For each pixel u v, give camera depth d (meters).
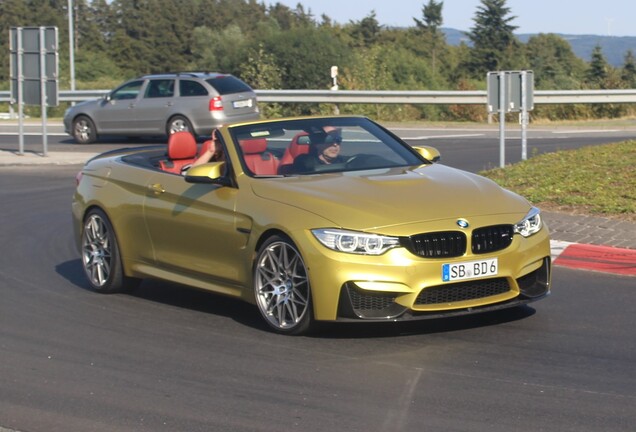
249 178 7.40
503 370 6.10
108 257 8.64
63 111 35.88
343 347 6.67
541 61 67.56
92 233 8.78
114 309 8.09
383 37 75.06
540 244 6.96
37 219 12.95
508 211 6.90
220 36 52.97
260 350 6.68
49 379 6.22
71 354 6.77
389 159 7.91
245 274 7.23
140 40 74.19
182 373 6.25
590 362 6.24
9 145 23.08
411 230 6.49
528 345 6.63
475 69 67.38
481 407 5.45
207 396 5.78
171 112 22.84
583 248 9.73
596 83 39.78
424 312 6.52
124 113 23.27
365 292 6.46
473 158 18.69
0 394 5.94
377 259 6.45
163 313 7.88
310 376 6.08
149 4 77.19
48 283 9.20
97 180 8.83
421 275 6.46
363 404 5.55
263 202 7.10
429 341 6.76
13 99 20.00
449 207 6.75
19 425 5.41
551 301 7.89
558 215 11.18
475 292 6.69
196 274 7.73
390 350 6.57
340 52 42.31
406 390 5.76
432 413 5.36
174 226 7.83
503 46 68.38
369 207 6.68
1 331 7.42
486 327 7.09
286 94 29.44
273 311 7.10
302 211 6.80
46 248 11.00
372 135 8.23
